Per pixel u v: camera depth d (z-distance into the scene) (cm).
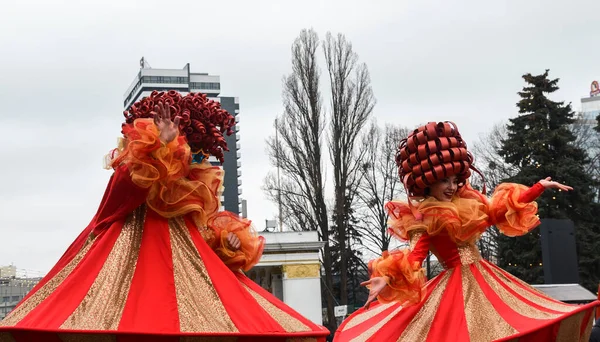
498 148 3603
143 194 567
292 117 3328
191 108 644
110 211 577
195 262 568
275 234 2567
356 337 669
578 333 613
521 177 2741
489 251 3612
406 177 687
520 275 2697
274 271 2630
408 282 629
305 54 3338
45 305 514
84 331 485
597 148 3994
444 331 622
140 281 543
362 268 3925
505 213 679
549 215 2698
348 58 3359
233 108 8275
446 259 676
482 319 621
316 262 2544
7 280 5591
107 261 549
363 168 3628
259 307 561
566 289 1191
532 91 2878
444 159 668
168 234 575
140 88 8075
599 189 3047
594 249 2697
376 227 3981
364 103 3356
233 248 637
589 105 7138
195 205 584
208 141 649
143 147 555
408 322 646
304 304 2522
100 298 523
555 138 2789
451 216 661
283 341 539
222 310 543
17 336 491
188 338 507
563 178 2750
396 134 4044
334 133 3334
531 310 629
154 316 520
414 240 673
